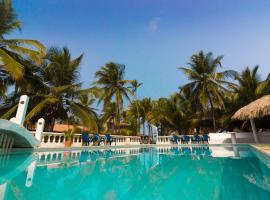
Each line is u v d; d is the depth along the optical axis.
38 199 3.33
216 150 13.10
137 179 5.04
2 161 7.38
